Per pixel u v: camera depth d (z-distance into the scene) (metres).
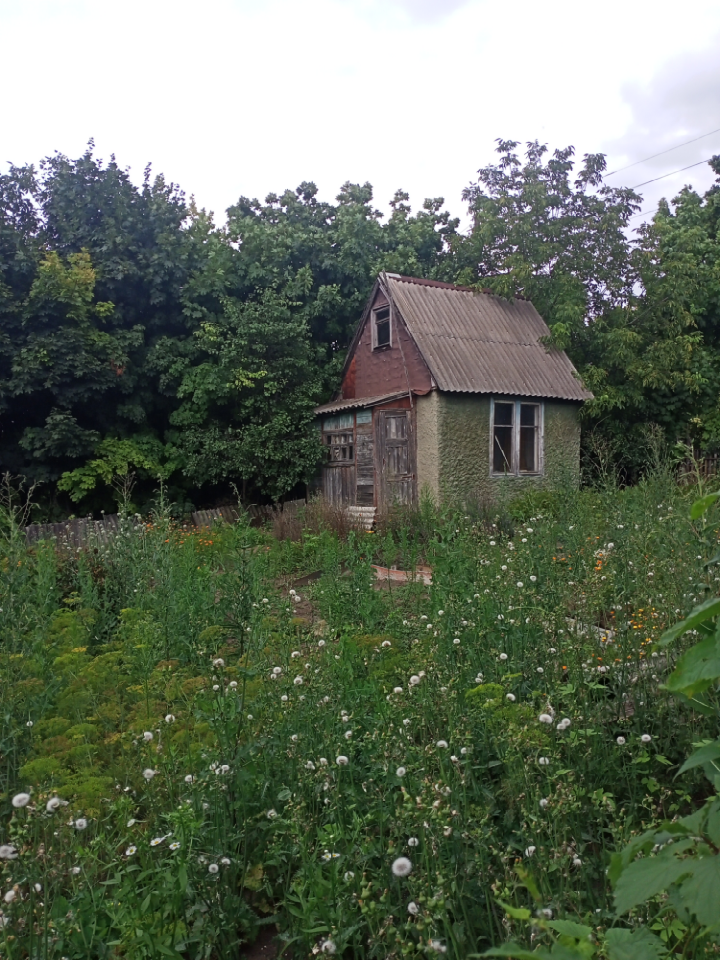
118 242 16.98
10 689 3.46
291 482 16.42
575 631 3.66
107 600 6.55
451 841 2.28
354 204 21.73
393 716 2.90
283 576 8.28
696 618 1.52
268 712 3.09
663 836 1.55
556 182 19.45
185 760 2.88
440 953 1.91
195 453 17.02
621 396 17.20
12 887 2.08
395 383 15.96
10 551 4.79
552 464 15.95
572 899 2.13
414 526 11.42
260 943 2.49
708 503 1.87
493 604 4.32
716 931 1.49
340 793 2.63
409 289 16.39
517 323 17.47
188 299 17.77
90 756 2.99
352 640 4.20
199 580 6.30
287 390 17.28
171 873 2.31
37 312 15.74
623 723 3.27
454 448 14.71
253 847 2.69
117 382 16.66
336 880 2.14
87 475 15.98
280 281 19.06
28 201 17.17
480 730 2.92
